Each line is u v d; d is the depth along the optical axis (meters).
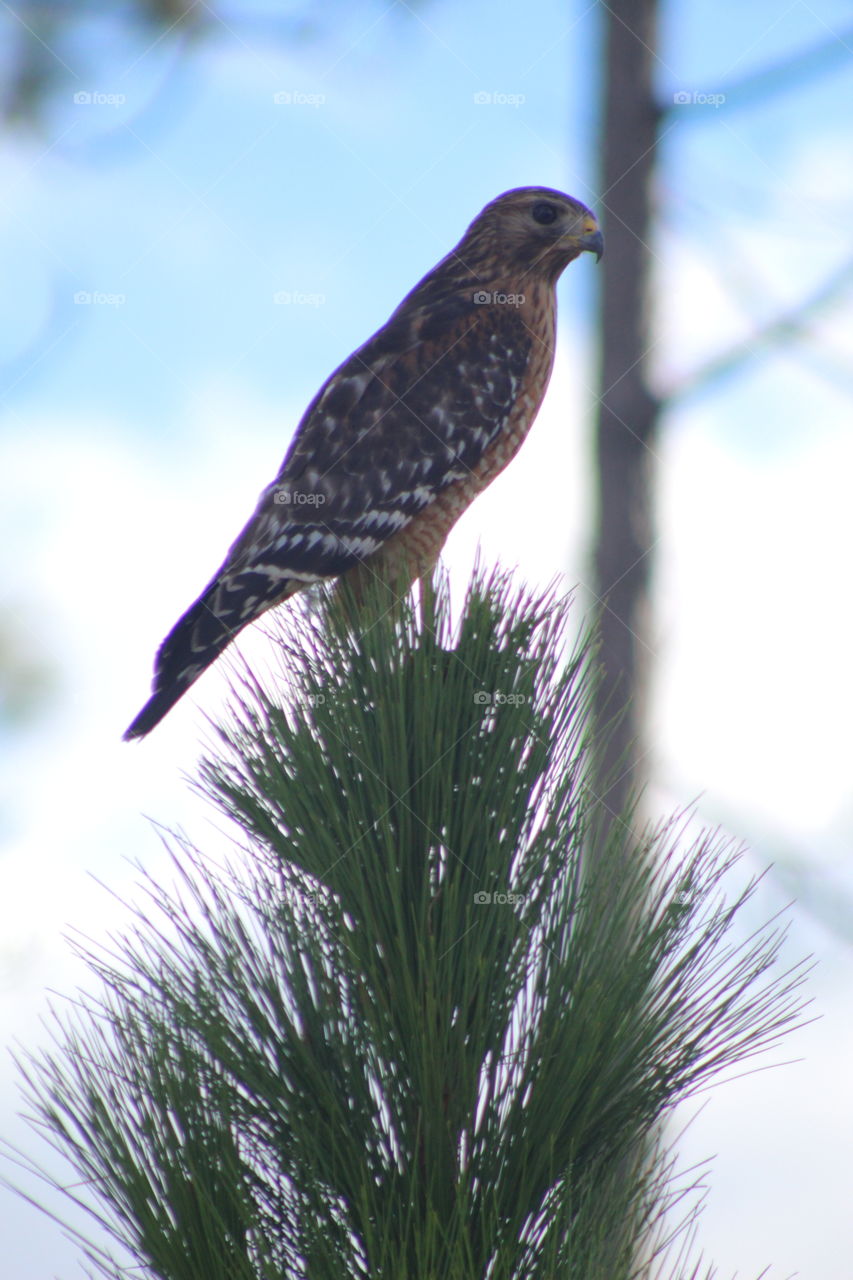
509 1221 3.16
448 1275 3.02
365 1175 3.11
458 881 3.32
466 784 3.48
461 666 3.54
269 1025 3.32
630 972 3.32
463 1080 3.23
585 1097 3.28
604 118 10.01
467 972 3.29
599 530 9.69
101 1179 3.18
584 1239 3.12
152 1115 3.20
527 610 3.69
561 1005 3.33
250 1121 3.33
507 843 3.44
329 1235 3.18
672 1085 3.32
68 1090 3.23
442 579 3.79
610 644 9.30
